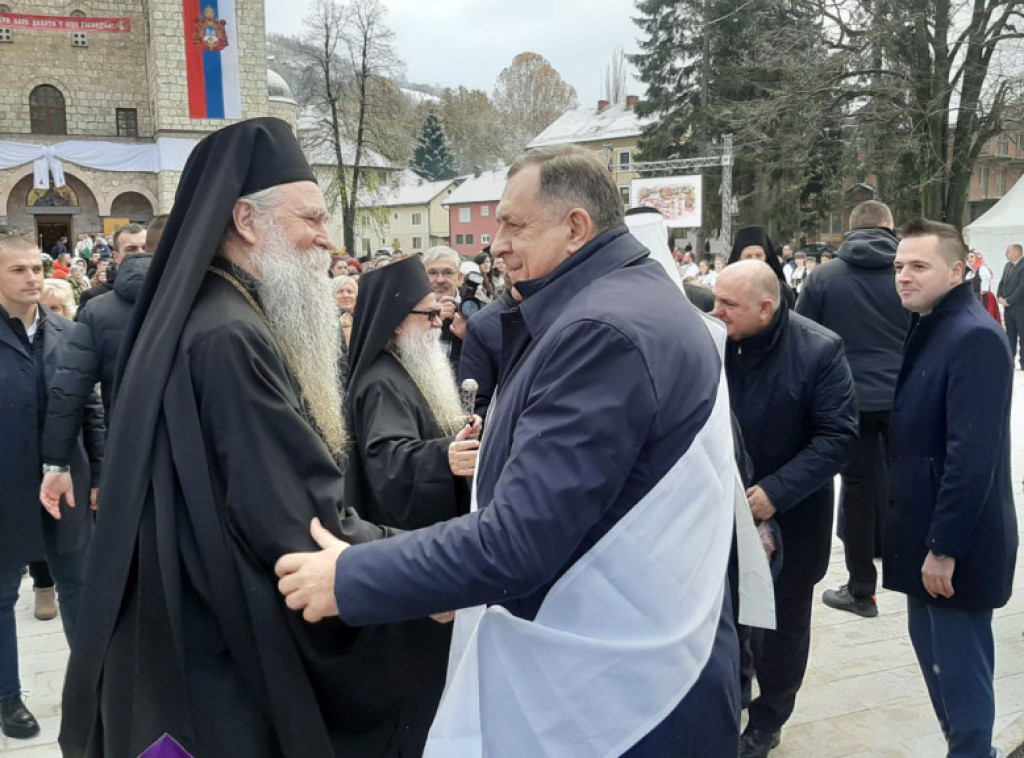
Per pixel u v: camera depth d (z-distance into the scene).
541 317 1.71
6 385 3.40
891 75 21.30
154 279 1.85
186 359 1.66
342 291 5.64
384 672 1.85
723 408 1.67
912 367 2.83
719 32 33.56
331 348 1.97
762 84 31.08
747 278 2.98
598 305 1.55
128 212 36.59
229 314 1.71
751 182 33.19
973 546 2.68
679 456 1.54
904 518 2.84
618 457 1.45
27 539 3.41
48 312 3.77
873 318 4.39
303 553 1.56
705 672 1.67
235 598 1.63
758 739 3.10
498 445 1.65
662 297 1.63
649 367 1.49
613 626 1.53
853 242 4.47
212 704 1.66
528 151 1.80
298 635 1.70
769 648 3.09
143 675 1.64
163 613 1.64
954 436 2.62
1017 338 12.27
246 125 1.82
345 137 37.41
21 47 35.59
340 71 36.78
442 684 2.17
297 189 1.86
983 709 2.74
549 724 1.51
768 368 3.07
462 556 1.42
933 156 21.20
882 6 20.86
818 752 3.17
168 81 33.53
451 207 62.84
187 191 1.84
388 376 3.00
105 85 36.81
